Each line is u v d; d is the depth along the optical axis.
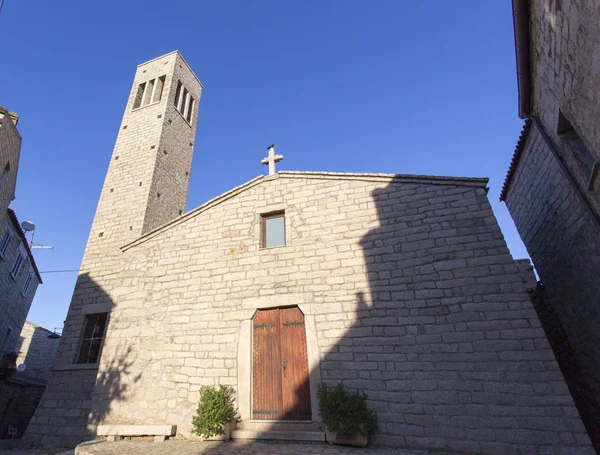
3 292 16.50
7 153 10.42
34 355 25.28
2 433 15.36
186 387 7.85
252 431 7.04
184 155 17.80
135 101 18.75
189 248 9.55
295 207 9.23
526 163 9.26
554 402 5.87
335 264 8.16
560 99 5.78
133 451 6.25
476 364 6.47
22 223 17.23
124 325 9.01
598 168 5.33
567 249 7.87
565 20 4.84
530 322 6.51
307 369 7.43
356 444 6.33
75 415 9.59
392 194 8.58
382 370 6.89
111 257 12.80
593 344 7.47
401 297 7.41
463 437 6.02
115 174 15.59
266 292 8.33
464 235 7.61
